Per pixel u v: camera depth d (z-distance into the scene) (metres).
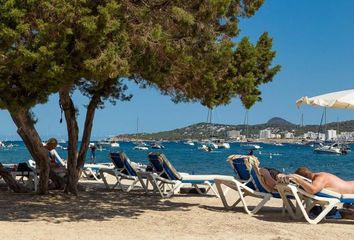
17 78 8.81
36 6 8.13
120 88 13.58
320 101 11.16
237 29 11.52
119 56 8.68
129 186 15.97
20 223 9.13
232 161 11.62
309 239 8.20
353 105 10.69
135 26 9.05
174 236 8.12
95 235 8.04
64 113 13.27
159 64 9.70
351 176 34.41
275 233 8.65
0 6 8.02
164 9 9.34
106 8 8.17
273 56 12.87
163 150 105.12
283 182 10.05
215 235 8.32
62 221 9.56
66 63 8.38
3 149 97.69
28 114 12.79
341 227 9.37
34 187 14.67
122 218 10.03
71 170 13.60
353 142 157.12
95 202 12.41
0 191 14.19
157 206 11.96
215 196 14.10
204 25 9.53
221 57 10.74
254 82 12.38
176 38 9.51
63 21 8.13
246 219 10.12
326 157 73.38
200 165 43.31
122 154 15.41
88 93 13.20
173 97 13.12
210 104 12.30
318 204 10.29
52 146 15.15
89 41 8.39
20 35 8.15
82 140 13.80
